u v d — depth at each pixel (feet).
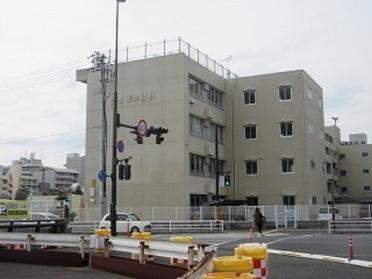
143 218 131.03
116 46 76.38
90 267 45.98
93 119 144.56
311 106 162.91
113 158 71.77
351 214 130.00
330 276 39.93
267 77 157.58
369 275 40.40
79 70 157.38
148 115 137.18
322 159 175.01
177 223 122.21
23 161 444.14
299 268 44.96
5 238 52.65
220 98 160.45
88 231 119.96
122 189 137.59
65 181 435.12
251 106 158.30
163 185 132.77
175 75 135.44
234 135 159.12
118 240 43.42
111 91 140.56
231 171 157.79
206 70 148.66
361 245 68.13
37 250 49.37
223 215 128.98
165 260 41.65
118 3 77.66
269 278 38.83
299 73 154.30
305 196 149.18
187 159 133.28
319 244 70.23
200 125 144.97
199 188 138.92
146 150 135.95
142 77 139.23
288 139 153.07
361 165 261.65
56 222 84.84
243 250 21.30
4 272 42.88
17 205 109.60
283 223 127.65
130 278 39.19
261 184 153.99
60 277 39.68
